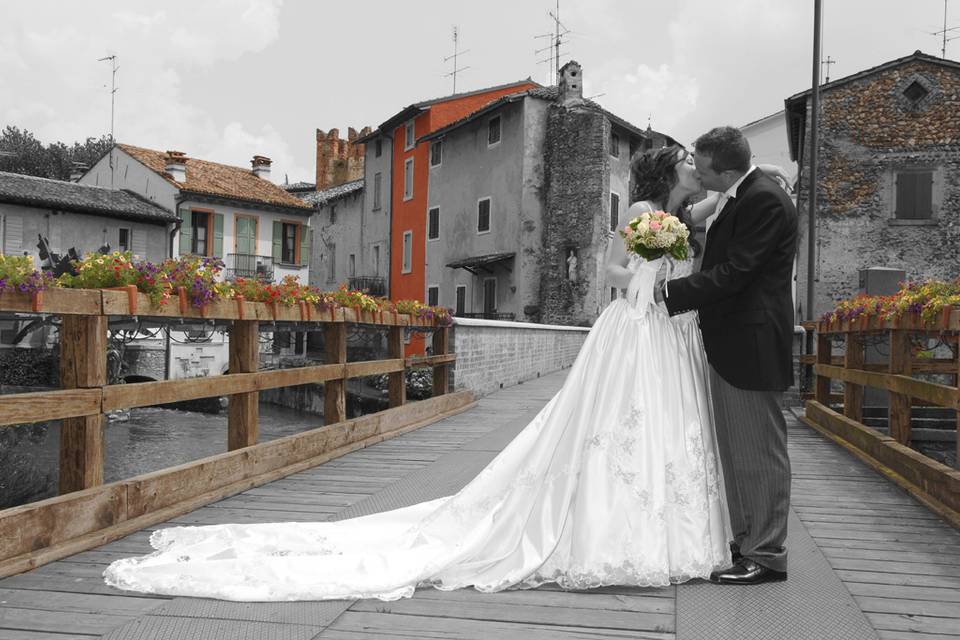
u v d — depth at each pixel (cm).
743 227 267
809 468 523
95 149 4325
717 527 279
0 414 277
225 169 3181
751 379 268
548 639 219
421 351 2891
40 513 294
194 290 400
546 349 1630
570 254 2647
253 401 472
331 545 311
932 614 241
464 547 277
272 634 223
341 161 4703
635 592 261
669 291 275
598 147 2627
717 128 277
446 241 3123
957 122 1681
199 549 302
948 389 391
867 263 1714
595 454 272
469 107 3278
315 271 4188
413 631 226
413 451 593
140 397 356
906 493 438
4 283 282
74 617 236
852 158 1728
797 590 262
